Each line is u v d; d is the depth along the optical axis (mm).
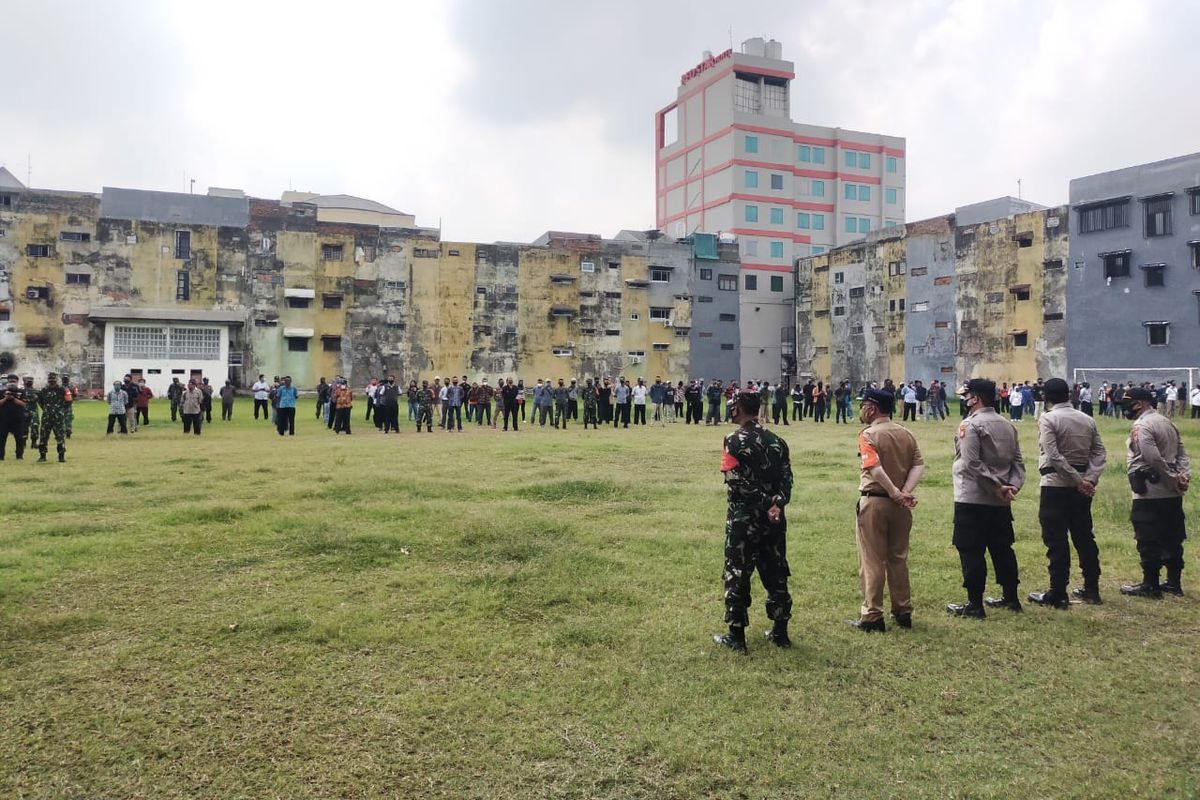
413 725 4398
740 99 75938
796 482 13391
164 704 4625
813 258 68188
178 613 6203
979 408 6492
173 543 8406
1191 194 43938
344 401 23828
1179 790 3812
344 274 57469
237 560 7805
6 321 49438
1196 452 17172
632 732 4344
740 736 4312
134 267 52344
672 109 84625
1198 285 43469
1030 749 4223
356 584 7066
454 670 5168
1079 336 48844
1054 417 6824
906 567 6090
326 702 4676
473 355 60656
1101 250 47750
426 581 7176
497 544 8500
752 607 6555
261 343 55250
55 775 3852
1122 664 5398
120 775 3871
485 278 61250
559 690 4871
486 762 4027
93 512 10117
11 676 4973
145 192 53469
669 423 31359
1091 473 6684
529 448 19016
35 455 16812
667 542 8703
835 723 4484
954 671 5242
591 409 27656
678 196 82375
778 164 75688
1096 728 4461
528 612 6363
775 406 30328
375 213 67375
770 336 74375
